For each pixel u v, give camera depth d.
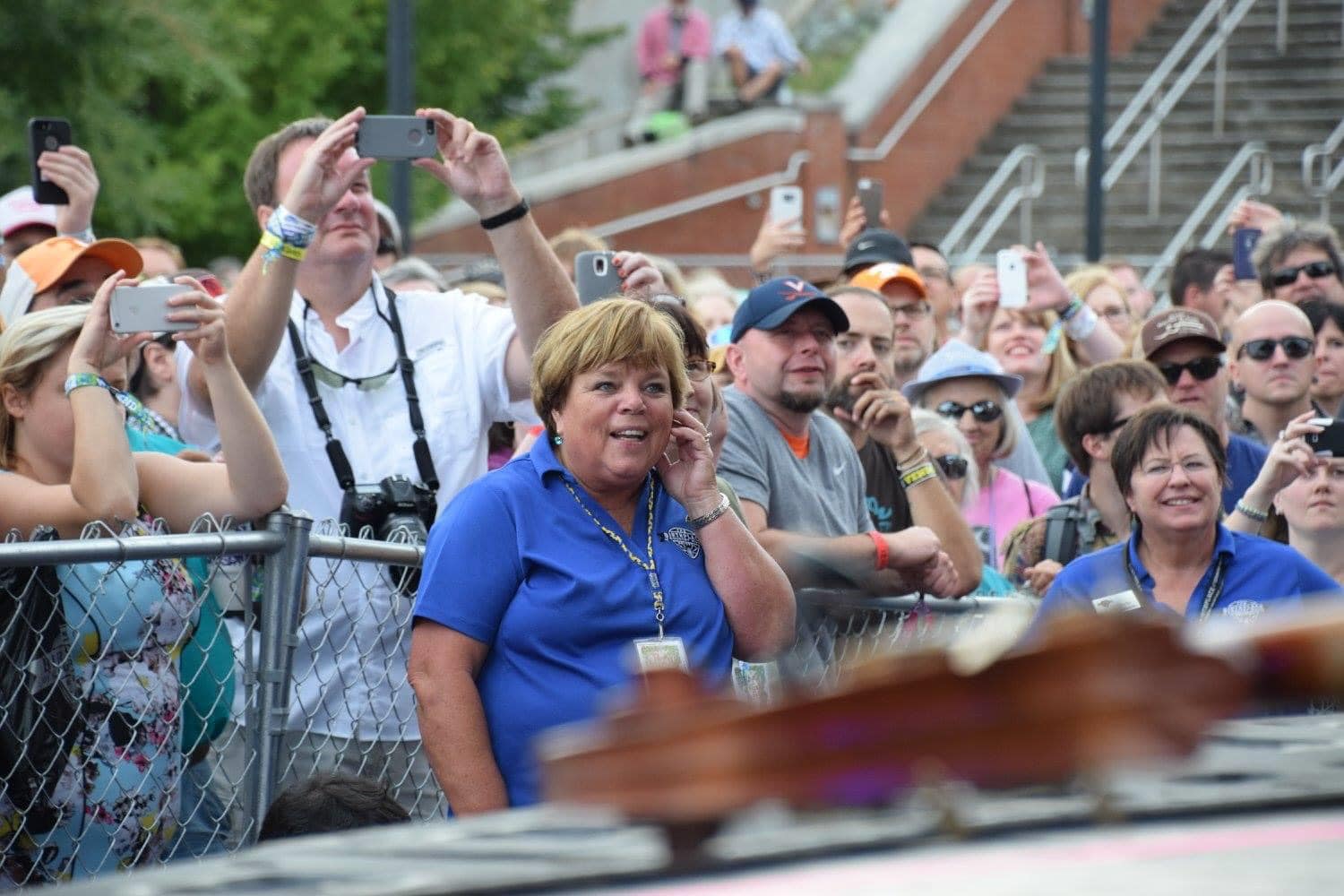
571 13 45.31
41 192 13.69
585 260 11.17
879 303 14.20
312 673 9.73
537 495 8.38
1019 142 44.31
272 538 8.59
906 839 2.18
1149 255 39.38
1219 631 1.88
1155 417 10.38
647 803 1.95
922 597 10.54
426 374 10.84
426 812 10.05
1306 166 38.31
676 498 8.53
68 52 27.16
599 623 8.16
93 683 8.34
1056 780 1.90
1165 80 44.38
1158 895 1.95
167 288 8.82
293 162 11.62
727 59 45.50
